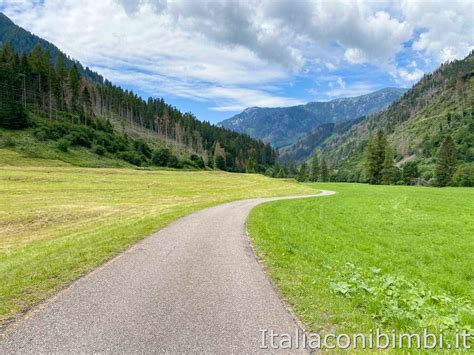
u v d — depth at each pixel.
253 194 57.47
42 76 150.50
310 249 15.52
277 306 7.65
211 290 8.68
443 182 112.25
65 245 14.16
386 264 14.15
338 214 30.00
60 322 6.65
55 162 100.50
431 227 23.11
